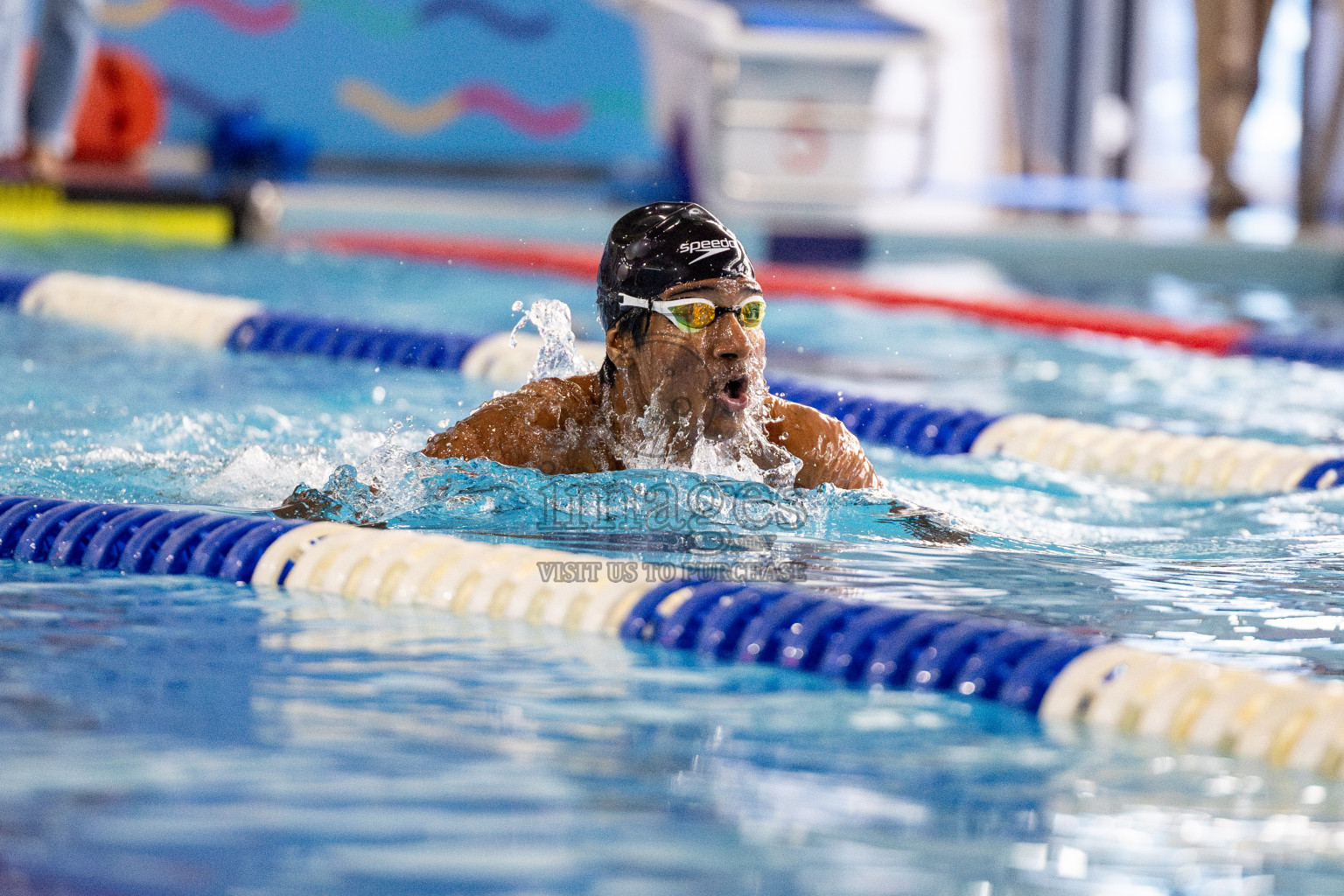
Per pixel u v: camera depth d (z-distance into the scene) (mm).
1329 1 36562
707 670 6312
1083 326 20344
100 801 4605
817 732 5570
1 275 19938
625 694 5930
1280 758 5383
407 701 5719
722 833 4531
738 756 5250
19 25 25750
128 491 9250
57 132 26672
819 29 34688
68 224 27438
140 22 37656
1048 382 16203
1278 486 11039
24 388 13211
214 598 7199
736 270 8461
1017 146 43156
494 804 4691
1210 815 4836
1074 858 4469
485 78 39562
